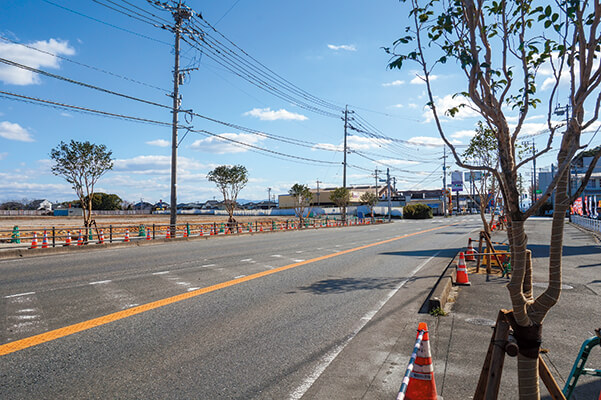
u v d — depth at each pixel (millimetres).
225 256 14734
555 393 2533
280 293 8406
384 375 4332
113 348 5055
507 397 3791
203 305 7312
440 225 45281
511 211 2396
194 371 4402
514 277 2350
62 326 5887
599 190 52781
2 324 5977
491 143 14172
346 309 7152
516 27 2807
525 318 2357
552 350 5000
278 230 34281
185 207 128875
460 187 91875
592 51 2271
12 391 3861
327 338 5562
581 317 6484
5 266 11883
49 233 25703
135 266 11969
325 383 4133
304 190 50094
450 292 8625
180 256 14656
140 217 65750
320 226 42719
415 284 9492
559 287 2289
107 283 9203
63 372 4316
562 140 2320
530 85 2918
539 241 20719
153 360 4695
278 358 4809
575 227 33625
